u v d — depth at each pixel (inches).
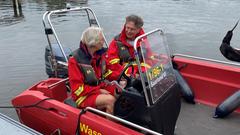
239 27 423.2
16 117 201.5
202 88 173.9
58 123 136.9
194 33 401.1
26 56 316.8
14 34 395.2
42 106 141.9
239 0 590.9
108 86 137.7
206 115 162.9
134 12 504.1
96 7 537.0
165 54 128.1
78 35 377.7
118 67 146.8
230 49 165.8
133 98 118.2
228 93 166.2
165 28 423.5
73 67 129.3
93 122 122.7
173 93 128.7
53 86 157.2
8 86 251.0
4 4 594.2
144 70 115.1
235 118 159.5
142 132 121.0
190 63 175.6
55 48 194.9
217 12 506.3
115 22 441.1
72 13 477.7
